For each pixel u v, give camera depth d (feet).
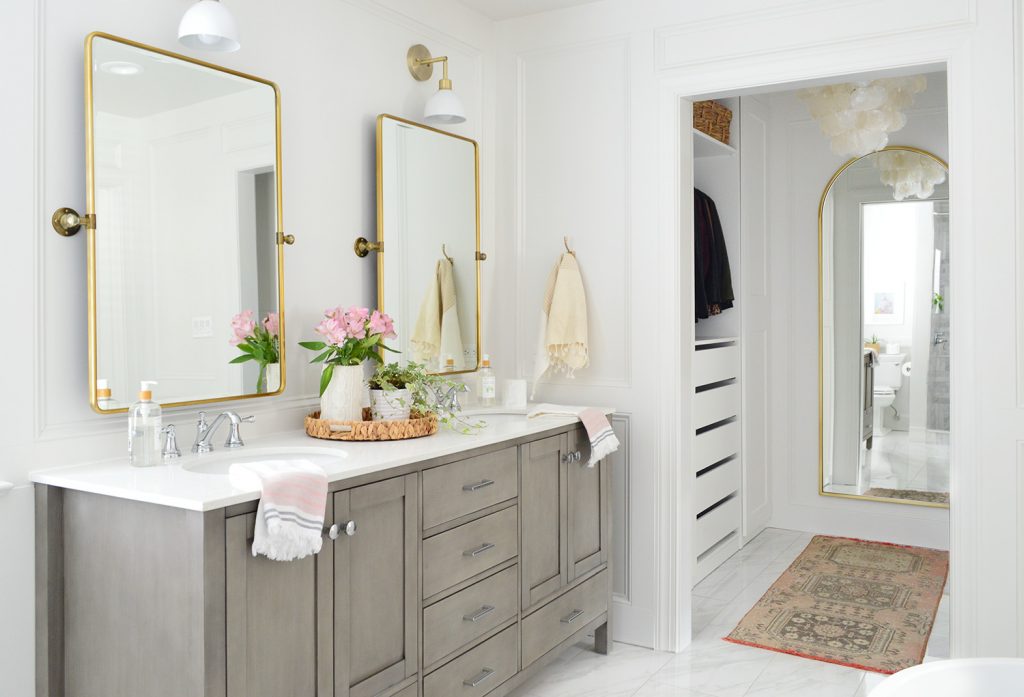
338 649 6.45
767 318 15.64
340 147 9.07
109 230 6.66
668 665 9.93
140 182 6.89
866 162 14.84
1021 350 8.44
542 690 9.24
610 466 10.31
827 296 15.29
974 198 8.60
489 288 11.48
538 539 8.95
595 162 10.80
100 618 6.05
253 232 7.89
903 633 10.75
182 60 7.22
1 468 6.12
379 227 9.36
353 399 8.19
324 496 6.00
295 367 8.54
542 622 8.98
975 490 8.66
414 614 7.22
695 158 14.39
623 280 10.63
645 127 10.43
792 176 15.52
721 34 9.92
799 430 15.67
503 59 11.47
